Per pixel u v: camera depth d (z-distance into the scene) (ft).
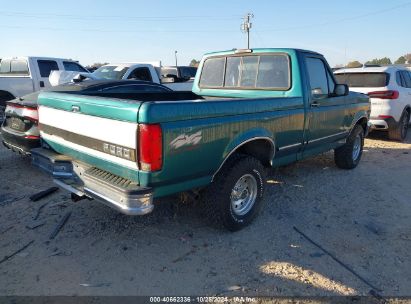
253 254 12.00
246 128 12.53
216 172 12.03
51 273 10.82
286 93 15.84
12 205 15.40
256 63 16.88
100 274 10.82
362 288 10.36
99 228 13.51
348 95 19.49
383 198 17.21
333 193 17.72
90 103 11.03
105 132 10.69
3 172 19.81
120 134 10.20
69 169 12.75
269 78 16.44
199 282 10.52
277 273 10.98
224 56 18.19
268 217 14.79
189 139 10.59
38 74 36.32
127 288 10.21
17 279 10.51
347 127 19.97
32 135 18.47
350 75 30.66
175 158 10.34
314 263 11.55
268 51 16.37
